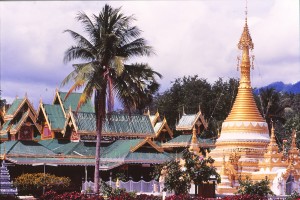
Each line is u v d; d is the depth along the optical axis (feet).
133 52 194.08
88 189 211.00
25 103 292.40
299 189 223.10
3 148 274.77
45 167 272.10
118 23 192.24
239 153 237.45
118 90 190.49
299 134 351.05
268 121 392.68
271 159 229.04
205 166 181.27
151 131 308.60
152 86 257.55
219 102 412.16
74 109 313.94
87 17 192.44
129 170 277.44
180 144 303.27
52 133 306.96
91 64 186.19
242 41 257.14
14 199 156.04
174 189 178.91
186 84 430.61
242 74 256.52
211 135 384.06
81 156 275.39
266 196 176.96
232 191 220.64
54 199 160.04
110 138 296.92
